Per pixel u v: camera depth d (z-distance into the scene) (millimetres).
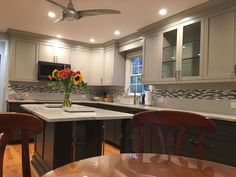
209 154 2500
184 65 3391
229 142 2312
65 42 5305
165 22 3678
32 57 4852
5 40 4836
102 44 5590
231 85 2953
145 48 4164
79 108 2795
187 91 3609
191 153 2639
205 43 2994
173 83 3527
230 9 2684
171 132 1384
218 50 2812
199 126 1337
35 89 5184
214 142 2459
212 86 3209
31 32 4711
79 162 998
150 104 4203
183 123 1365
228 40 2689
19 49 4691
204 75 2984
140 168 964
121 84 5301
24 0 3080
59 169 900
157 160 1090
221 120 2414
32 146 4117
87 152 2422
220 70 2775
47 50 5047
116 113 2406
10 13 3592
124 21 3830
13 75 4621
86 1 3033
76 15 2812
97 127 2500
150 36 4039
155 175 889
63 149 2346
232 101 2926
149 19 3695
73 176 830
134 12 3400
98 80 5621
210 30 2938
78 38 5125
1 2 3154
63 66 5152
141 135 1381
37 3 3176
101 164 988
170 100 3918
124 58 5355
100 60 5633
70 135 2373
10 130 962
